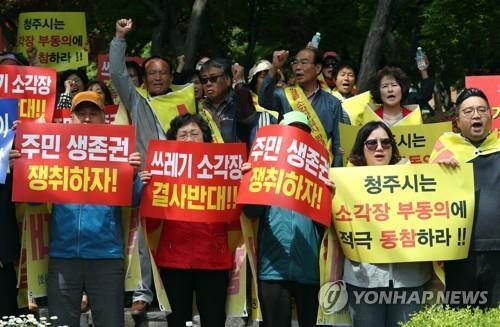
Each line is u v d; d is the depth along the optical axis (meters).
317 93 11.07
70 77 13.56
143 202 9.11
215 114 10.73
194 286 9.34
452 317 7.41
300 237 9.02
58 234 8.99
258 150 8.81
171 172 9.11
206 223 9.20
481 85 11.30
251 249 9.17
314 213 8.70
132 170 8.99
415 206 8.80
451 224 8.77
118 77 10.37
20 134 8.98
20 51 14.63
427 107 15.06
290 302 9.06
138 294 10.27
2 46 14.56
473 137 9.03
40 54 14.57
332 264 8.91
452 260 8.97
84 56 14.59
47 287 9.05
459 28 23.98
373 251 8.76
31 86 11.00
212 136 9.88
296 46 24.59
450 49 27.03
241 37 26.06
